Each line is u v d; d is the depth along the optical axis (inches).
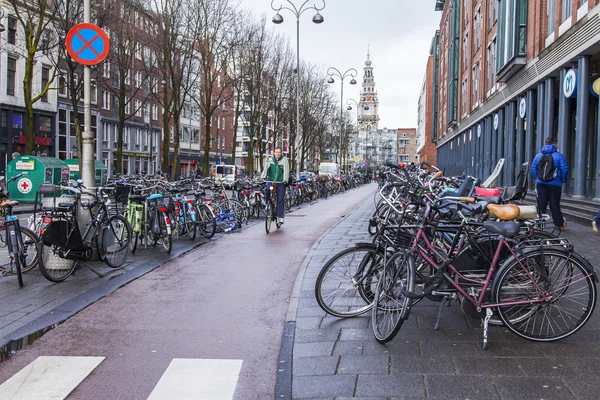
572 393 132.0
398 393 134.1
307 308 216.5
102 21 869.8
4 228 270.1
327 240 406.3
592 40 521.0
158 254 353.1
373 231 428.1
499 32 972.6
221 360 164.1
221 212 499.2
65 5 850.1
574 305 170.1
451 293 177.2
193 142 2608.3
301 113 1879.9
